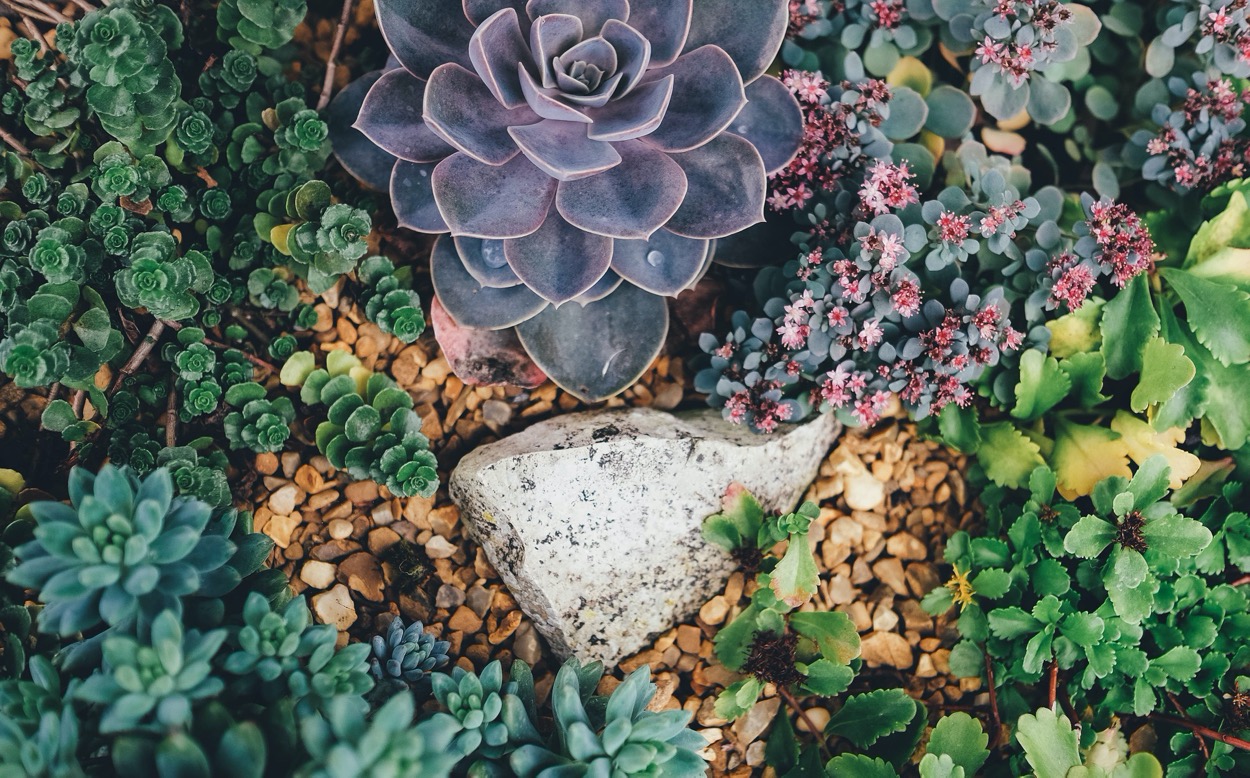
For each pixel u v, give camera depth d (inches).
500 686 15.0
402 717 12.4
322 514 16.6
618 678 16.8
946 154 17.9
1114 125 18.6
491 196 15.2
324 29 17.9
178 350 16.0
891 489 17.9
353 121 16.5
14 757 12.6
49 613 13.0
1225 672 16.3
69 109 15.7
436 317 17.0
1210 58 17.5
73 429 15.3
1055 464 17.1
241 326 16.8
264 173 16.6
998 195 16.4
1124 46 18.4
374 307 16.6
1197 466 16.5
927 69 18.0
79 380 15.0
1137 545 15.9
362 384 17.0
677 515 16.5
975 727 15.9
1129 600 15.9
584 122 15.4
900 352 16.6
